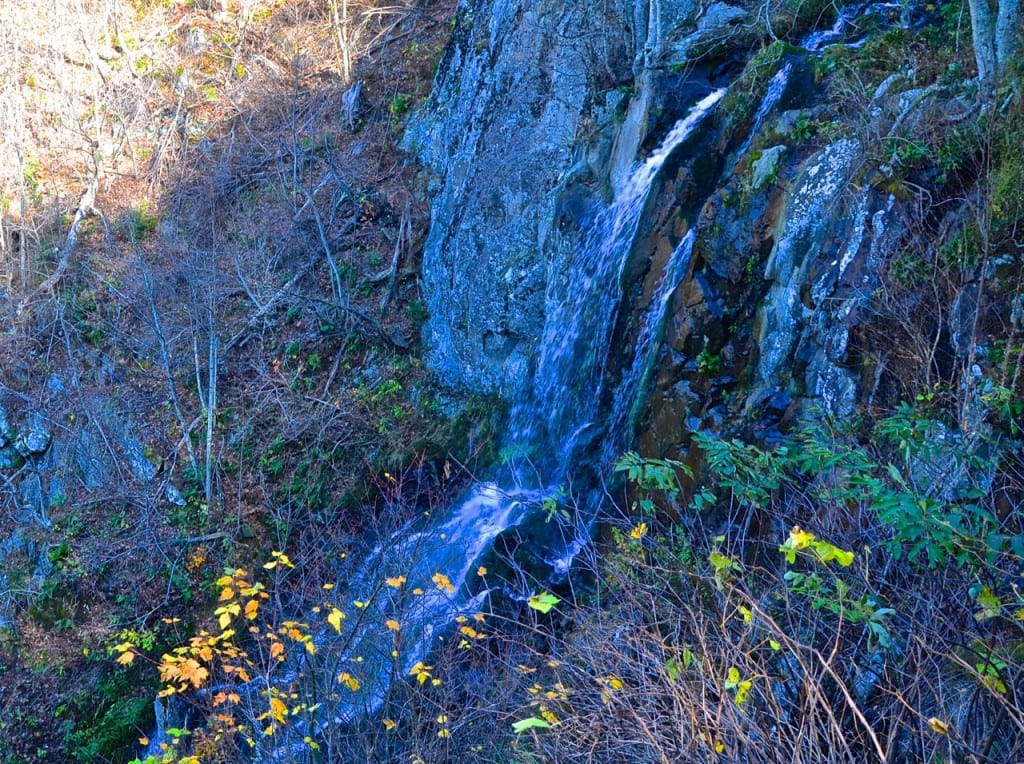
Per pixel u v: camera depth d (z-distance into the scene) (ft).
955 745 10.80
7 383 49.96
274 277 50.65
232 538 40.27
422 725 19.66
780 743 11.37
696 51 33.09
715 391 24.52
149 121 66.28
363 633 23.82
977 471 15.24
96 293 53.98
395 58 61.36
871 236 21.08
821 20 31.58
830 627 12.69
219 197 58.59
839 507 14.78
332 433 43.14
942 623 11.87
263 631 33.76
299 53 64.75
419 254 48.37
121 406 46.21
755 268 24.71
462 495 37.68
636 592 15.75
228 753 20.83
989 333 17.42
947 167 20.24
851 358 20.49
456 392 42.11
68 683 37.60
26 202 60.29
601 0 38.14
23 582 41.37
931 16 27.84
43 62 67.87
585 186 36.01
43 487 46.29
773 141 25.90
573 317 34.19
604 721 13.70
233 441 43.93
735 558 14.15
